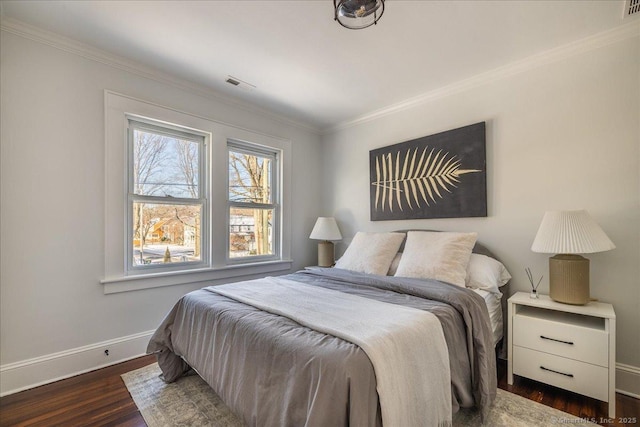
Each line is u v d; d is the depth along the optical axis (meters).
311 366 1.03
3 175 1.80
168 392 1.80
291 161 3.58
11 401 1.70
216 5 1.67
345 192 3.66
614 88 1.90
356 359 1.01
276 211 3.52
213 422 1.53
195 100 2.71
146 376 2.00
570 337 1.69
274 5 1.66
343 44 2.04
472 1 1.62
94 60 2.14
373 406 0.98
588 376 1.63
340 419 0.92
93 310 2.12
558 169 2.12
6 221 1.80
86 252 2.09
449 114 2.71
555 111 2.13
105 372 2.06
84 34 1.94
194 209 2.78
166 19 1.79
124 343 2.25
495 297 2.09
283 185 3.50
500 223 2.38
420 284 1.88
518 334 1.88
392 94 2.85
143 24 1.84
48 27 1.88
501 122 2.39
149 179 2.49
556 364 1.74
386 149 3.17
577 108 2.04
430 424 1.17
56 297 1.97
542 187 2.18
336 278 2.28
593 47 1.96
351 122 3.55
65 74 2.02
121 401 1.71
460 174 2.59
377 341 1.12
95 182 2.14
